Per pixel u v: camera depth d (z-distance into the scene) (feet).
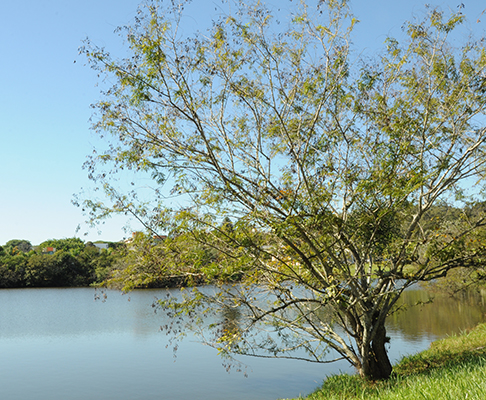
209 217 33.50
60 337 111.34
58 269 258.16
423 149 35.40
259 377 64.90
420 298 134.62
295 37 35.60
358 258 39.86
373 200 33.86
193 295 37.60
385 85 38.32
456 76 37.11
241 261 32.48
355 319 41.14
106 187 33.94
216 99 37.32
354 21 34.17
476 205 40.04
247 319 37.73
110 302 191.72
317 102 35.47
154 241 35.78
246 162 38.17
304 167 35.58
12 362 83.76
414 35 36.52
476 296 135.44
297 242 37.83
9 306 182.19
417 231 40.19
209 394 58.70
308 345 42.88
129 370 75.15
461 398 18.42
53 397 61.62
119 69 32.96
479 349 46.65
